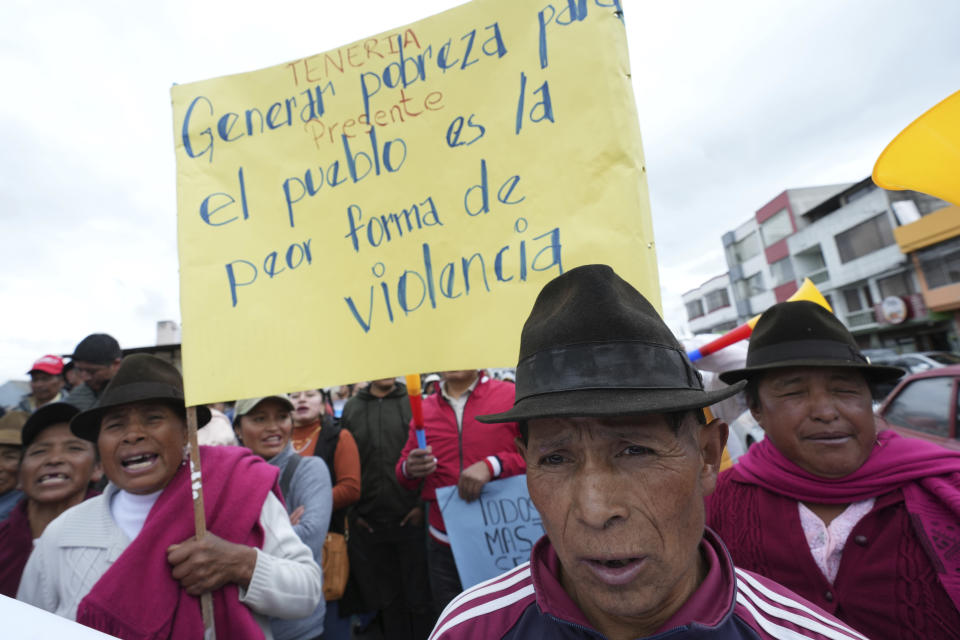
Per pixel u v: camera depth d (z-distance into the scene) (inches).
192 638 44.4
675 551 24.3
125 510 51.6
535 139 45.3
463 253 46.7
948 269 721.0
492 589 32.3
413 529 108.4
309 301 49.6
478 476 77.2
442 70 49.0
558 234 43.6
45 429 68.0
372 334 47.9
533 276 44.1
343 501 102.0
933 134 39.8
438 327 46.4
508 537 74.9
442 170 48.1
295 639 62.4
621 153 42.4
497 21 47.5
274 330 49.4
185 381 48.7
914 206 771.4
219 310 50.3
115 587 43.5
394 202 49.1
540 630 27.4
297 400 110.0
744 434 198.5
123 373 49.3
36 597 50.1
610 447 24.7
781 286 1099.3
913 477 43.0
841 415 45.1
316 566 55.3
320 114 52.2
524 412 24.7
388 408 117.6
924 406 140.3
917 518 41.3
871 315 868.0
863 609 42.8
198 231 52.1
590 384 24.9
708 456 29.2
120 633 42.3
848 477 45.7
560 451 25.6
